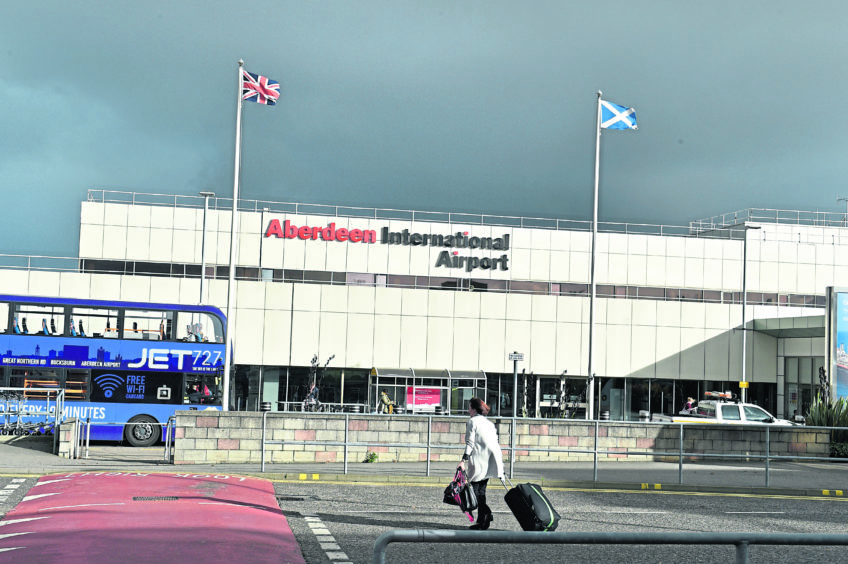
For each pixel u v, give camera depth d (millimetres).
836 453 26891
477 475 13211
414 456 24359
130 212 53031
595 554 11500
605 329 55844
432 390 53406
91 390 29250
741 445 26391
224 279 53281
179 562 9969
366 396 53656
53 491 16062
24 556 10125
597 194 37344
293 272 53906
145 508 13992
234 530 12219
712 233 67000
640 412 51531
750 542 5629
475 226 55594
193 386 29938
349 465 22828
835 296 38031
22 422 28391
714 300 57250
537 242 56062
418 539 5242
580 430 25438
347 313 53781
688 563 10984
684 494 19891
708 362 56344
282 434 23281
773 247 57875
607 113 37219
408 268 54875
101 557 10109
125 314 29844
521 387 54938
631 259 56719
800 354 54281
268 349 52969
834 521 15867
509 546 11898
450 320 54625
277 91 34688
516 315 55188
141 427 29312
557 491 19656
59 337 29359
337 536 12375
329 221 54344
